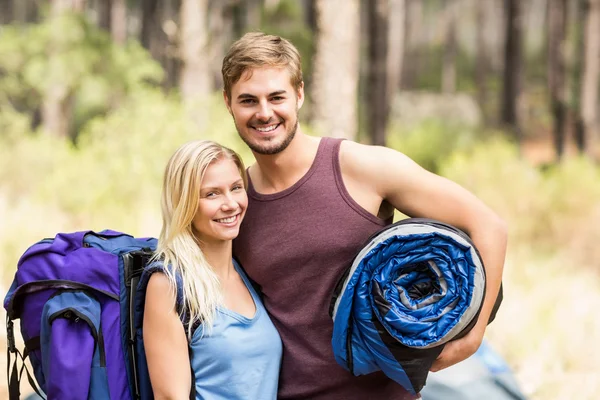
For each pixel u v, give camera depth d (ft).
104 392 12.09
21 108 71.61
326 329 13.11
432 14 215.51
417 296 11.87
